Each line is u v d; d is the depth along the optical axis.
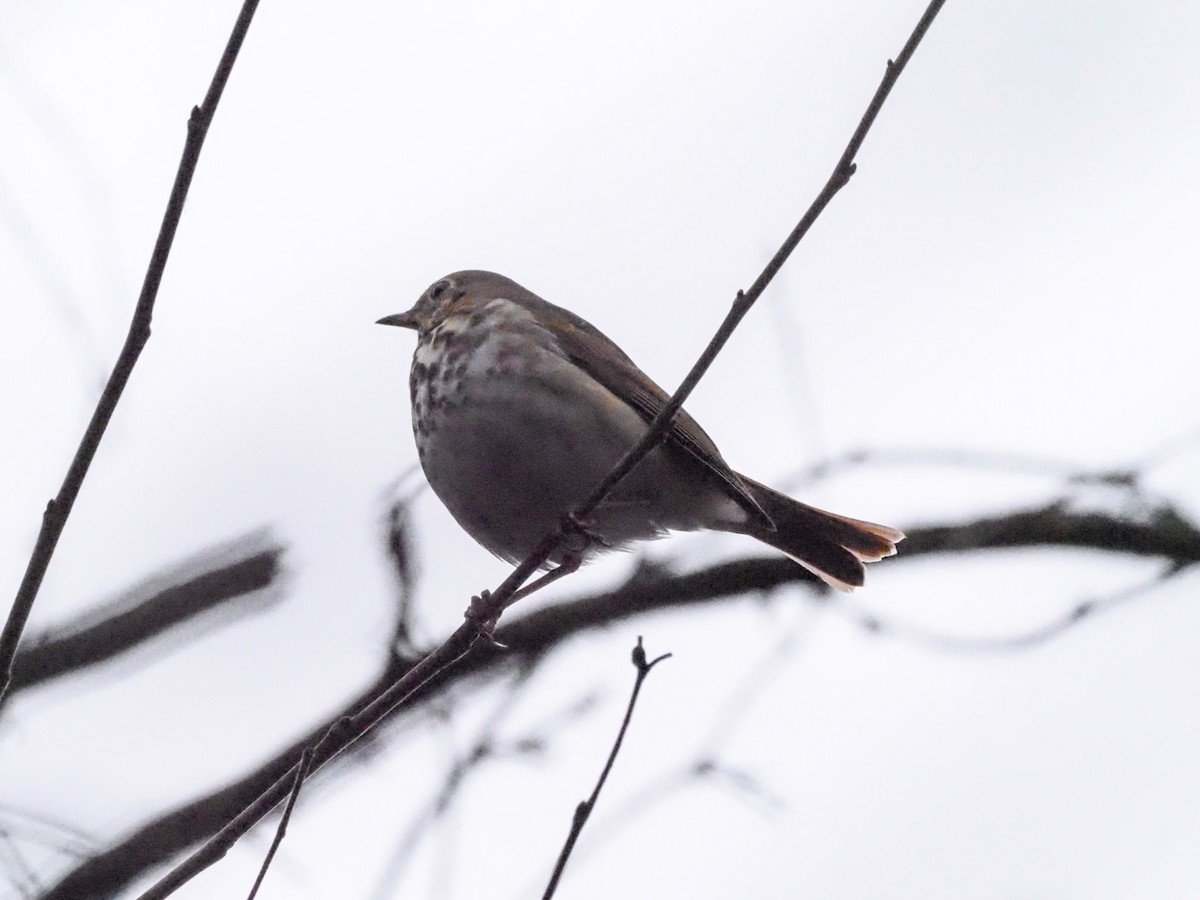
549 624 12.57
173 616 11.77
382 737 11.13
